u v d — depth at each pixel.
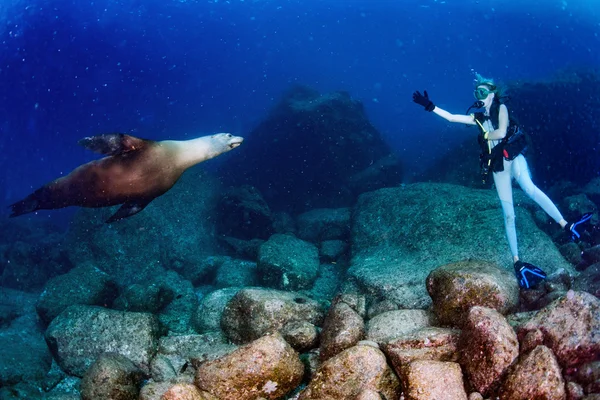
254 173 14.61
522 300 4.65
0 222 14.44
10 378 4.91
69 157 30.64
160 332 5.60
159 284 7.13
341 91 15.88
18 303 8.21
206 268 8.84
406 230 7.44
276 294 5.21
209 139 4.77
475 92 5.02
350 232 8.84
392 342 3.56
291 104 14.85
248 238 11.20
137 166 4.51
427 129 33.03
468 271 4.12
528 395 2.64
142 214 9.97
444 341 3.43
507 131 4.93
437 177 13.28
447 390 2.84
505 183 5.05
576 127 12.27
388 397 3.17
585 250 5.70
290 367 3.53
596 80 12.77
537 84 13.05
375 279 6.09
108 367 4.18
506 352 2.91
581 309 3.06
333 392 3.17
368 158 14.54
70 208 18.73
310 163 14.02
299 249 8.34
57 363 5.52
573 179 12.09
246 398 3.44
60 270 10.38
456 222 6.90
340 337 3.89
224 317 5.30
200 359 4.42
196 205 11.20
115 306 6.97
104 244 9.46
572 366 2.87
